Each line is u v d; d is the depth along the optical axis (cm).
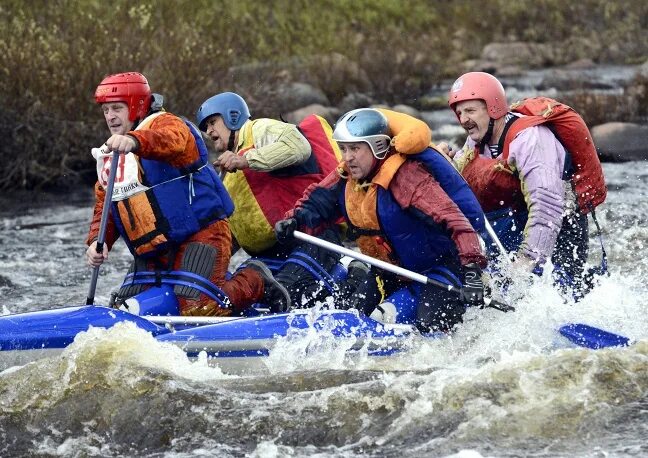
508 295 1780
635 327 1803
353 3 6975
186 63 4122
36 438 1452
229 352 1642
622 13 7538
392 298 1755
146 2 4953
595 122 4597
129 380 1533
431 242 1691
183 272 1766
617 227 2784
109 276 2597
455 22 7481
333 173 1747
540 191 1753
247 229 1944
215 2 5847
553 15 7494
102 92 1748
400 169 1648
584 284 1892
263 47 5894
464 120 1834
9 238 3045
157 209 1747
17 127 3806
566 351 1558
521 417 1409
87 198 3703
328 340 1667
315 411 1458
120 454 1406
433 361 1675
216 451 1395
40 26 4206
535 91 5444
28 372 1580
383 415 1440
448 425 1406
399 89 5500
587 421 1396
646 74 5516
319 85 5391
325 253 1884
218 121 1964
